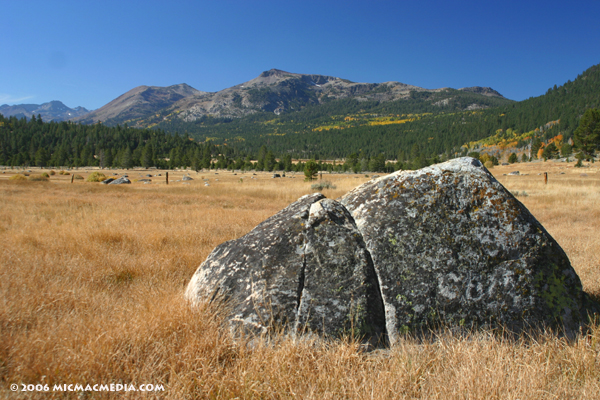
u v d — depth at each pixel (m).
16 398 2.05
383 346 2.85
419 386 2.30
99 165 147.12
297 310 2.81
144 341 2.55
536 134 195.00
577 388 2.27
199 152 162.12
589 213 11.54
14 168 126.44
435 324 2.90
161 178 65.50
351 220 3.35
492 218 3.19
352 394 2.16
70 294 3.57
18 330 2.74
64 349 2.40
